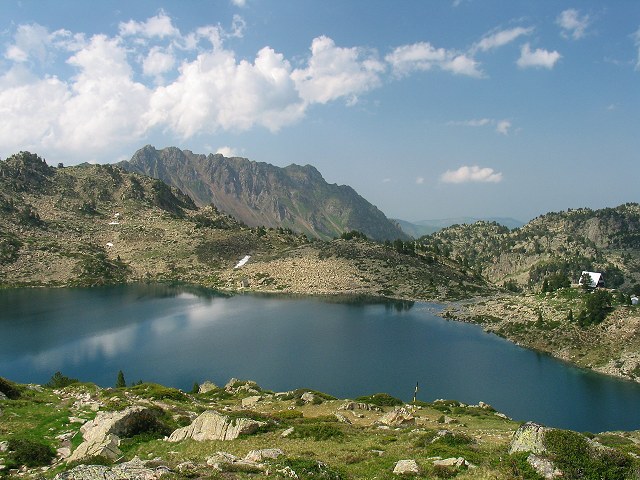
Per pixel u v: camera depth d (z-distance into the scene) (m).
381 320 187.88
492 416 66.75
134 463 26.38
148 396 60.66
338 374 117.19
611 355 132.88
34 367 116.94
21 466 30.77
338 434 38.53
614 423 91.00
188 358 127.94
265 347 141.12
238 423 39.22
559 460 21.78
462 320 191.62
